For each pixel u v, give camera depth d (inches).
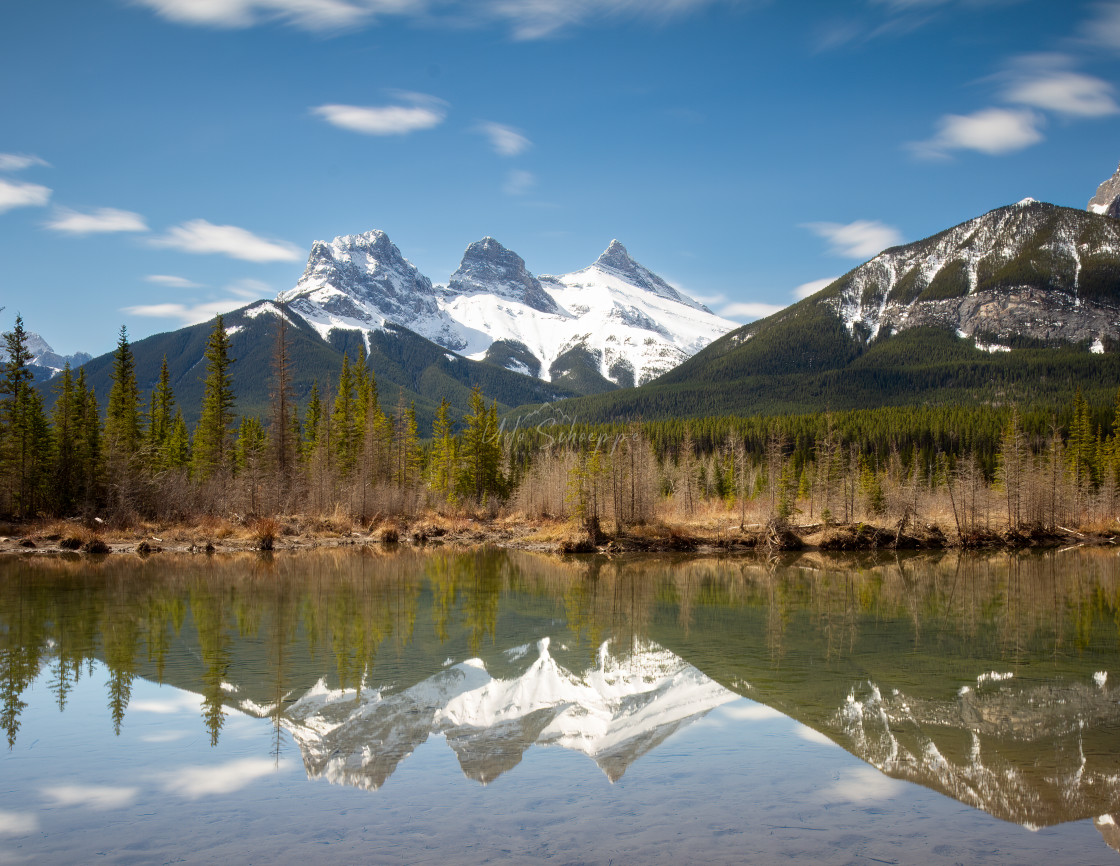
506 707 655.8
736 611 1200.8
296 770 501.7
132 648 868.6
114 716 617.0
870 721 620.1
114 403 3070.9
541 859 374.0
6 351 2596.0
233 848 386.6
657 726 605.6
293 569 1678.2
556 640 948.6
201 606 1161.4
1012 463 2989.7
